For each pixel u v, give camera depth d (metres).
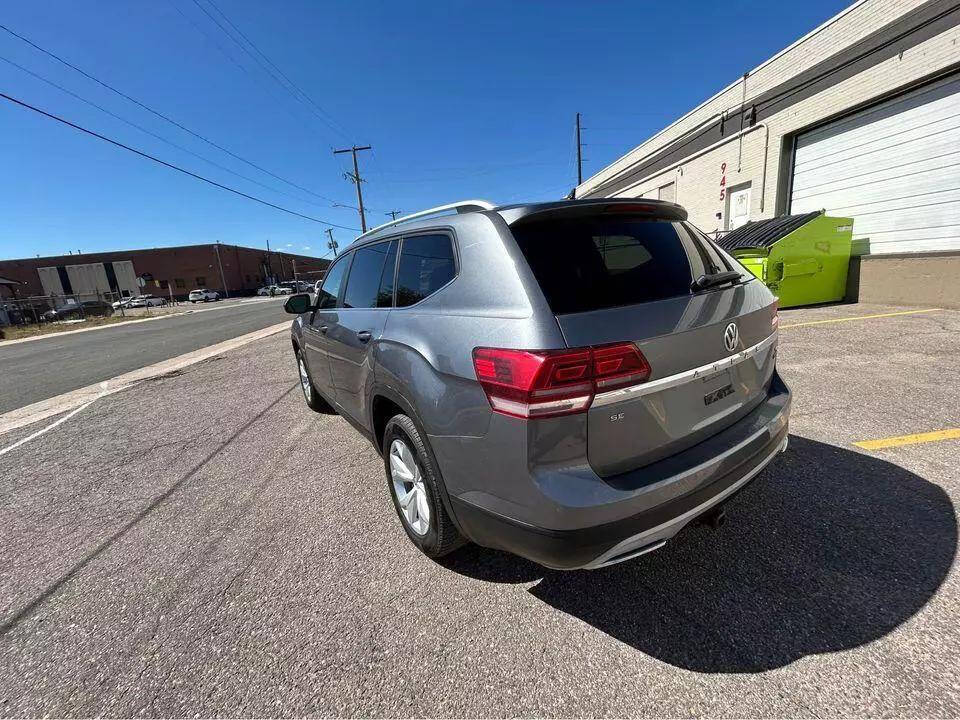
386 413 2.76
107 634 2.06
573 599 2.07
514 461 1.66
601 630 1.89
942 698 1.52
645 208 2.18
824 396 4.14
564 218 2.00
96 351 12.09
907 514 2.47
